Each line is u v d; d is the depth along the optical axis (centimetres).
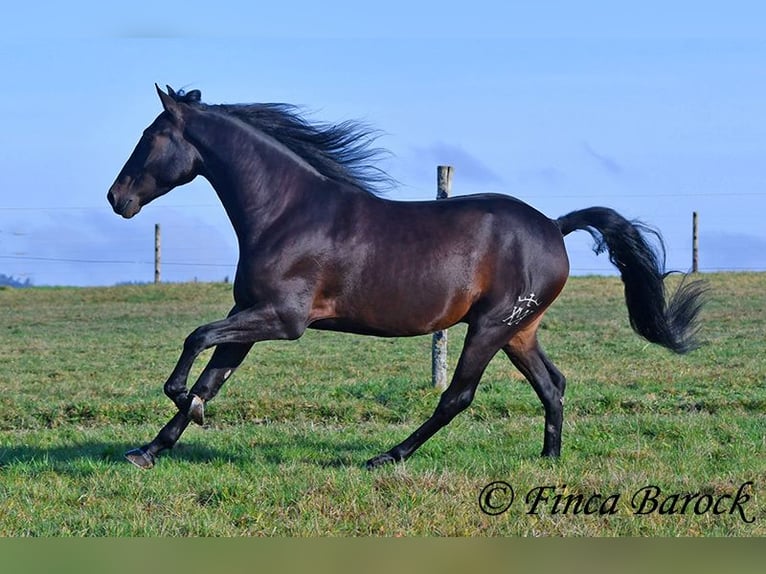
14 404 1733
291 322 1145
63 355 2489
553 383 1248
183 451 1285
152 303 3806
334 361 2281
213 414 1645
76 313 3562
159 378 2058
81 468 1177
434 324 1170
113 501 1052
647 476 1122
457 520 984
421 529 962
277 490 1070
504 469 1157
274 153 1183
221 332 1134
